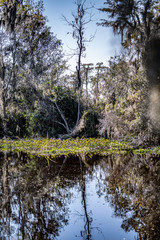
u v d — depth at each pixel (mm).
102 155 7965
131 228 2680
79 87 14602
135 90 9391
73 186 4523
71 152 8578
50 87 14531
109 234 2543
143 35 7078
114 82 12312
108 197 3842
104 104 14227
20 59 16344
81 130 13078
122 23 5863
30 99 14953
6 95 15891
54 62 16125
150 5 7703
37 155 8188
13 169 6117
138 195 3855
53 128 13859
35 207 3473
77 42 14305
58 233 2627
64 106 14594
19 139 12719
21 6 17344
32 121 13969
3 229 2828
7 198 3904
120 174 5348
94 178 5070
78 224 2861
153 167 5891
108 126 11320
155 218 2922
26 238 2557
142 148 8688
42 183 4715
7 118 15109
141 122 8680
